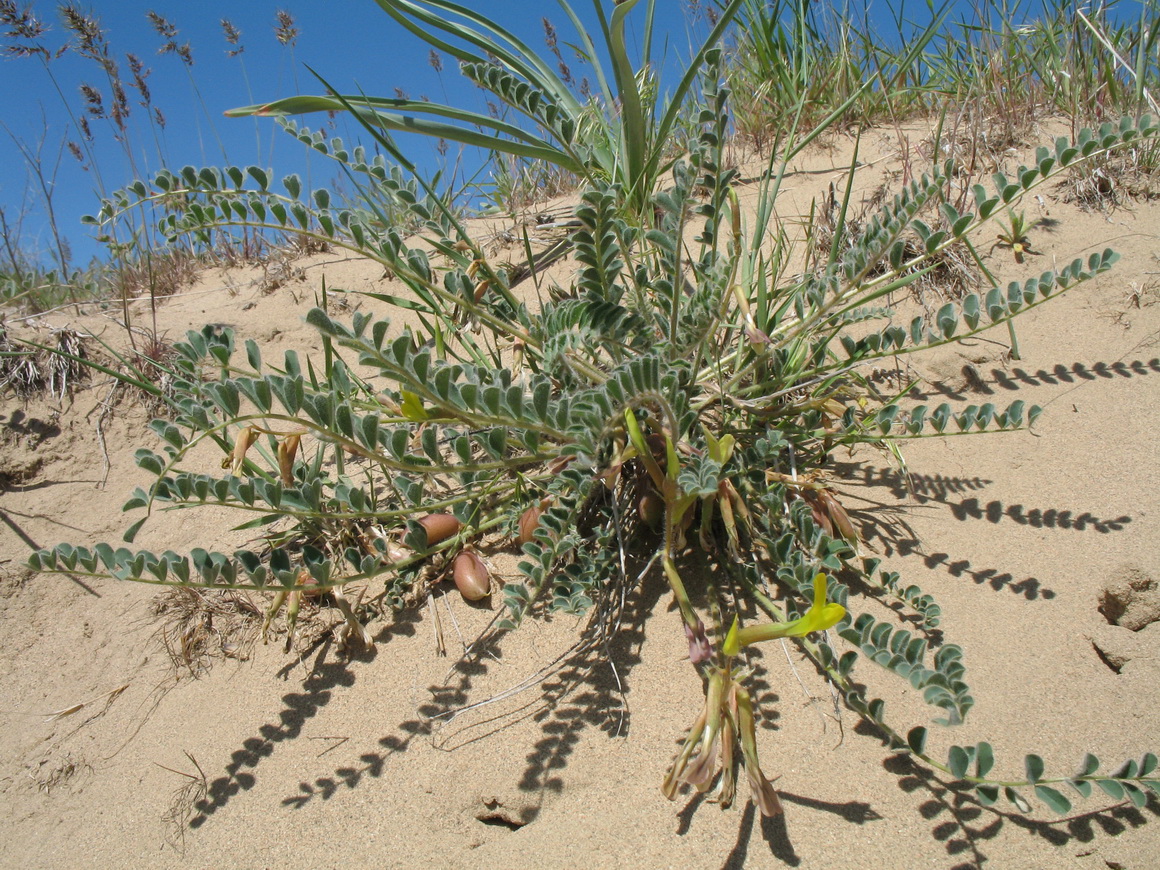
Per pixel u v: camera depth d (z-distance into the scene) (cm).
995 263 264
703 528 183
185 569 159
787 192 325
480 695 178
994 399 230
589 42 338
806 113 365
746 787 148
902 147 323
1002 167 301
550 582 200
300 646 199
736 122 381
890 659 140
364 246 199
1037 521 194
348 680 189
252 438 166
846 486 212
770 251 289
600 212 163
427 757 168
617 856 142
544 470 211
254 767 174
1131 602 166
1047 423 219
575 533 176
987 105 331
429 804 160
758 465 191
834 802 144
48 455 270
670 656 176
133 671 207
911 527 198
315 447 259
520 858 146
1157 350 230
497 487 205
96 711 199
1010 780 143
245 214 198
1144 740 145
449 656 188
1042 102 337
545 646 185
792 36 381
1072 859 130
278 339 313
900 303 263
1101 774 139
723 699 137
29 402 278
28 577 236
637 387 156
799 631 133
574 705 171
